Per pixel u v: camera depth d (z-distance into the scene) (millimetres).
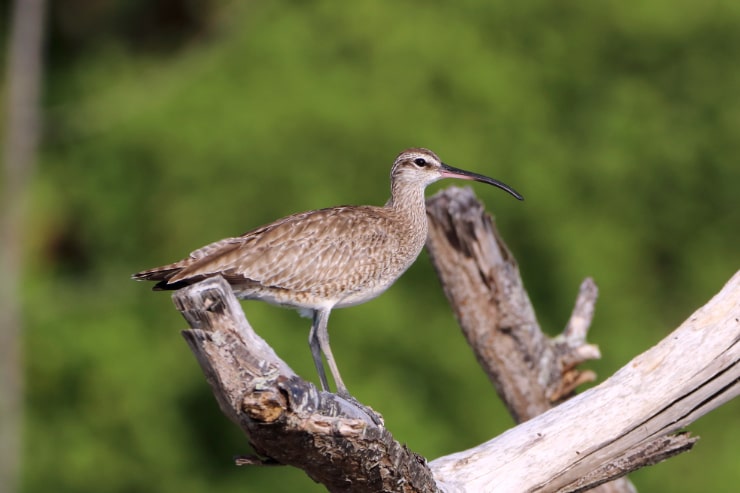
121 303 17484
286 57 17609
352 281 8555
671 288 18422
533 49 18172
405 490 5879
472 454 6656
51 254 19219
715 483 16609
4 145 19609
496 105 17172
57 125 19562
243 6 22312
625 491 8438
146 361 16734
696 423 17172
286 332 15828
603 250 17188
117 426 16625
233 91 17484
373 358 16031
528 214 16953
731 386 6496
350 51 17547
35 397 17078
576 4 18156
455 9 17984
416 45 17328
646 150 17953
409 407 15633
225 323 5551
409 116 16828
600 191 17703
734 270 18344
